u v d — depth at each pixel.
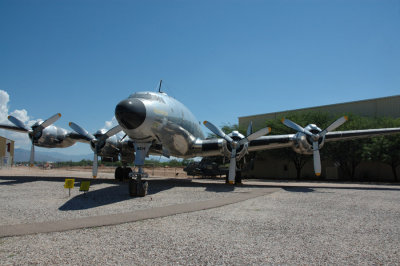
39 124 16.91
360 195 11.57
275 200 9.92
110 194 10.91
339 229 5.75
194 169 28.77
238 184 17.19
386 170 25.48
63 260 3.96
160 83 14.61
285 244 4.76
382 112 27.23
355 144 23.97
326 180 26.92
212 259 4.05
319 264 3.88
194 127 15.80
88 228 5.69
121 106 10.81
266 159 33.53
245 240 4.97
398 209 8.09
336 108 30.19
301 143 14.85
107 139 16.27
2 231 5.36
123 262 3.91
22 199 9.45
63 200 9.30
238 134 14.76
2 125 16.69
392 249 4.51
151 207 8.17
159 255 4.20
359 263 3.92
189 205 8.47
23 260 3.94
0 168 41.69
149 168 58.91
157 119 11.75
